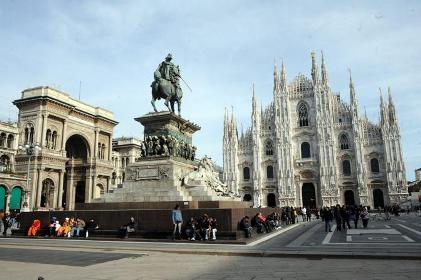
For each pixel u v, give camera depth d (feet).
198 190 79.92
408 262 43.16
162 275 36.88
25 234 86.79
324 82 283.79
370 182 261.85
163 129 87.40
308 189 279.69
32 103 208.03
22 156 201.87
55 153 208.95
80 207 85.20
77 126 230.89
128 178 84.99
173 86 92.79
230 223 67.97
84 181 240.94
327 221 97.09
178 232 67.97
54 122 213.46
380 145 264.11
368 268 39.42
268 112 301.63
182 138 92.43
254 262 45.32
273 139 294.25
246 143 301.43
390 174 254.27
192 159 94.02
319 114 280.10
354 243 63.62
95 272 38.70
